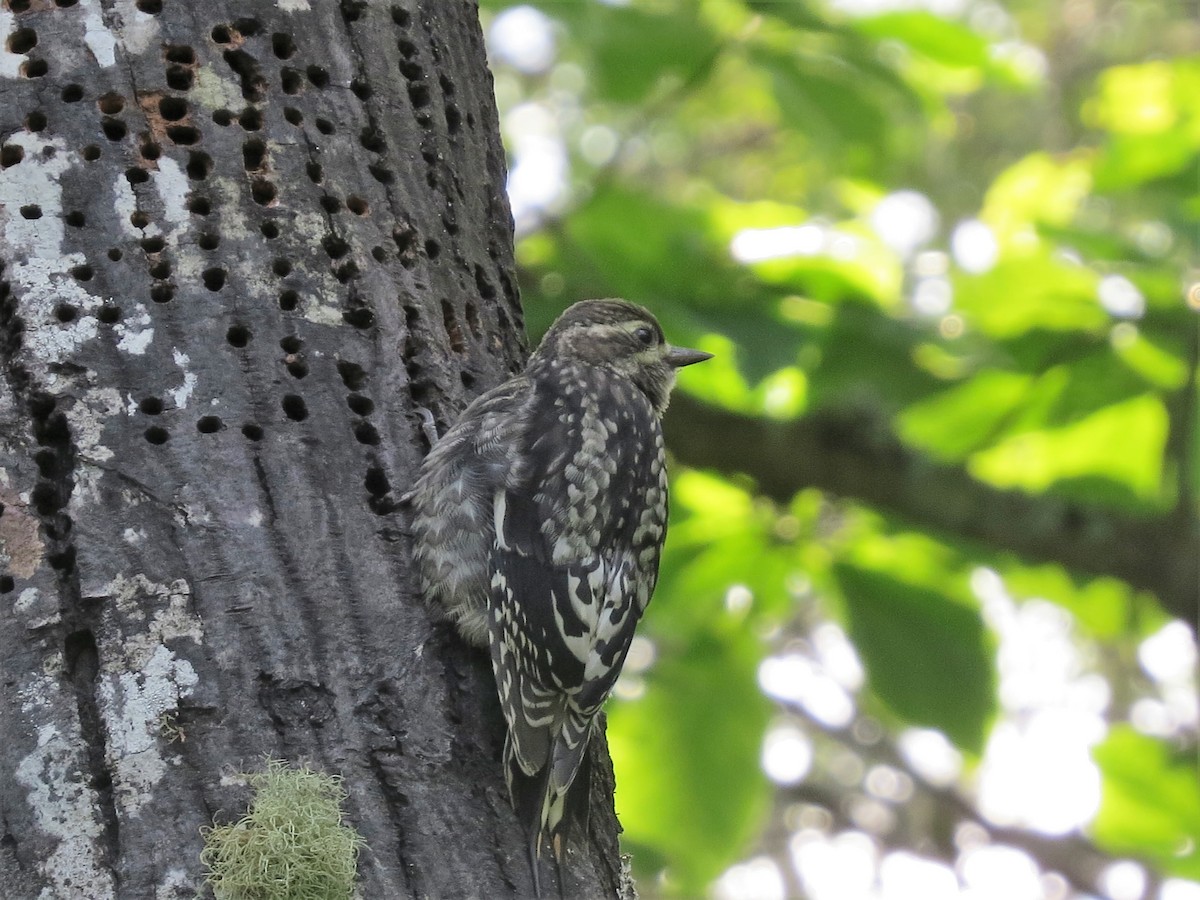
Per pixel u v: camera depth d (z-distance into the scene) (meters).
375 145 9.09
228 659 7.46
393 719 7.70
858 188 15.23
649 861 14.63
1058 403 14.73
